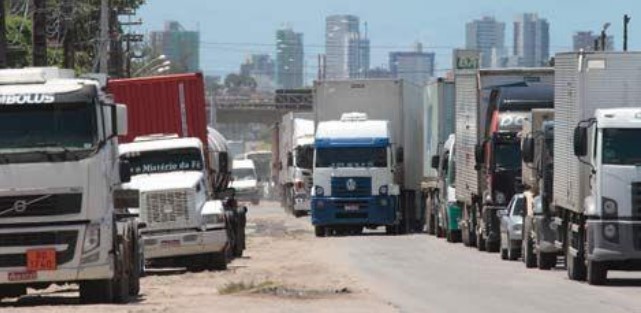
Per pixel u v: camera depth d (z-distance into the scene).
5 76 59.31
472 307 57.97
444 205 128.88
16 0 175.62
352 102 143.00
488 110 110.44
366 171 136.38
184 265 91.38
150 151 88.88
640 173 69.56
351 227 144.12
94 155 57.66
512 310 56.56
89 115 58.03
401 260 96.00
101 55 141.62
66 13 154.25
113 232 59.69
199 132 96.06
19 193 57.22
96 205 57.66
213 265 88.00
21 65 155.88
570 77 77.75
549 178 84.19
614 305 58.91
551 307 57.97
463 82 120.06
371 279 76.12
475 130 112.00
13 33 163.00
